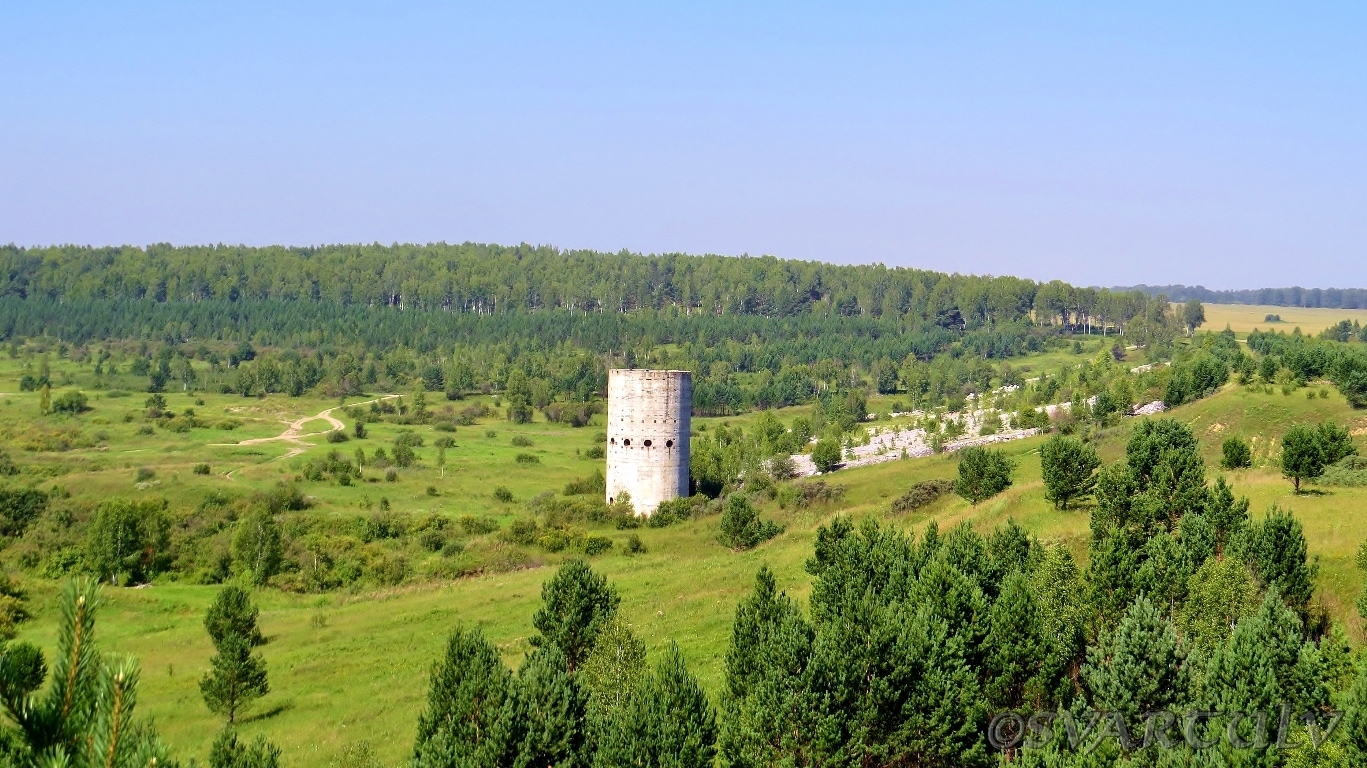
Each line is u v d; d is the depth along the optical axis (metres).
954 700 37.69
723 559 83.62
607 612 49.94
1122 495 56.31
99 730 12.65
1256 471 78.56
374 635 68.69
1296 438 67.19
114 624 74.69
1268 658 35.75
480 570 90.94
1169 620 38.84
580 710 37.28
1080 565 57.22
